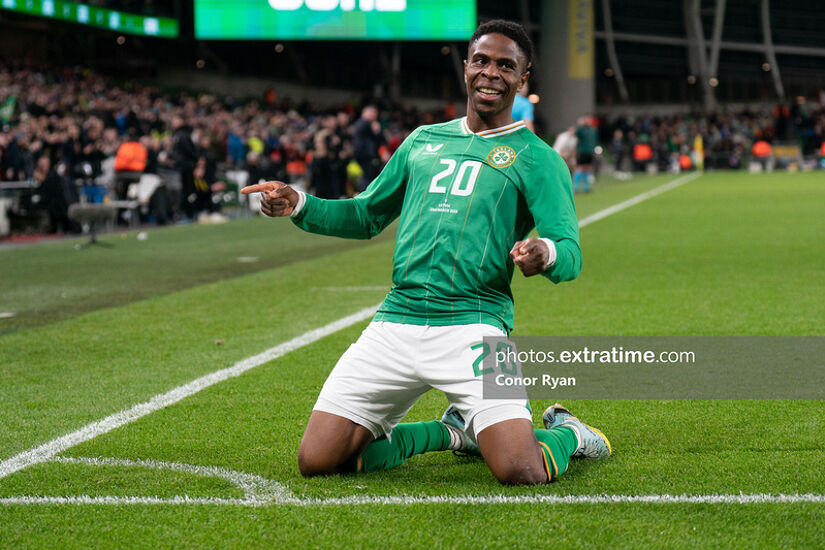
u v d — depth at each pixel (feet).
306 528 13.67
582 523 13.65
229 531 13.65
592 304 34.32
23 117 101.55
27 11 135.13
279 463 16.96
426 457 17.51
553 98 231.09
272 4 162.91
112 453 17.75
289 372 24.62
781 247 52.03
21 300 38.81
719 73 338.95
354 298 37.47
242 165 108.06
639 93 310.04
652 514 14.01
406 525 13.70
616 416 20.01
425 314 15.30
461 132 16.15
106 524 14.02
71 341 29.66
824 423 19.04
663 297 35.50
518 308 33.86
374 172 90.58
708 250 51.26
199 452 17.74
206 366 25.59
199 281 44.21
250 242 65.10
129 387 23.34
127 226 81.35
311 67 229.45
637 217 75.46
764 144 181.37
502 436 15.08
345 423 15.64
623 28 317.63
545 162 15.53
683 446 17.70
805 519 13.76
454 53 279.49
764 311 31.94
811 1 336.08
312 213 16.58
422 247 15.53
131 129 82.79
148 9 164.25
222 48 208.44
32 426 19.83
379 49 239.71
